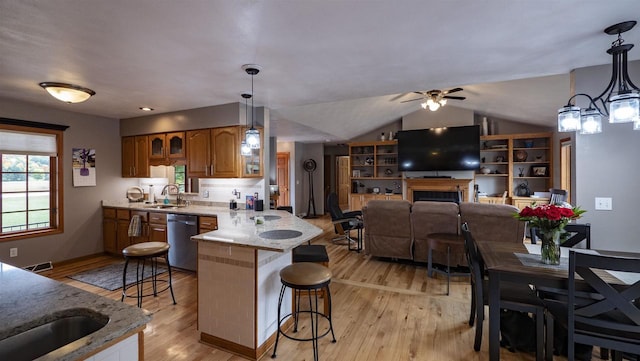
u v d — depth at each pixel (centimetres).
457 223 368
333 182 1052
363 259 448
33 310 109
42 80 286
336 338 234
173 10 164
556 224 196
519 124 691
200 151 405
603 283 154
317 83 303
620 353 183
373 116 688
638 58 240
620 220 248
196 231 379
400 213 404
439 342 229
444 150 687
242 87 314
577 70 261
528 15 174
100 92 329
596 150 253
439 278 367
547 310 192
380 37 201
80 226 439
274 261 231
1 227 370
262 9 165
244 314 212
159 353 215
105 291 325
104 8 162
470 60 244
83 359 85
